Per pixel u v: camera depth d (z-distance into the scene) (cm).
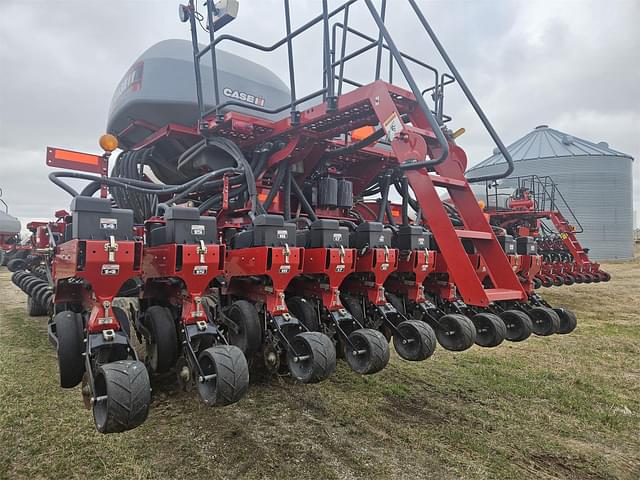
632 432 319
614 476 265
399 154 347
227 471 261
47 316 711
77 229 268
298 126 415
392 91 372
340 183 511
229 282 365
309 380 289
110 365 246
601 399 376
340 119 406
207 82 507
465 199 418
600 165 2206
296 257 325
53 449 282
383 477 257
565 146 2280
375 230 367
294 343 308
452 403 363
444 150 315
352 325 346
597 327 666
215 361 263
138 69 520
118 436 300
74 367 315
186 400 359
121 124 574
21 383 394
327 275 349
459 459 278
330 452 284
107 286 275
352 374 424
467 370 443
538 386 402
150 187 449
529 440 305
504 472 265
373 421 328
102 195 454
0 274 1506
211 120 453
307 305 373
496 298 355
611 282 1278
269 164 468
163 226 331
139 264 283
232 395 263
